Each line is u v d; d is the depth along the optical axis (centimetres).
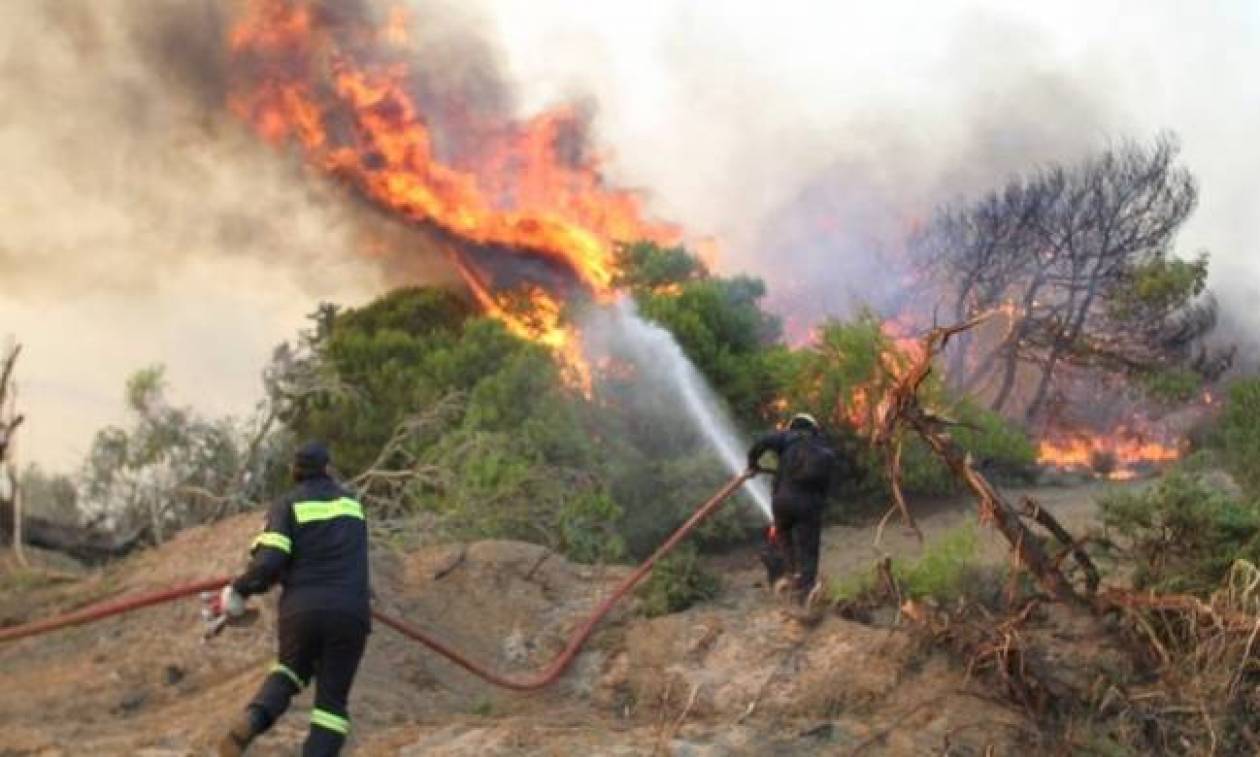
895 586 1149
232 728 797
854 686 1043
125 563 1362
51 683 1088
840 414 2645
